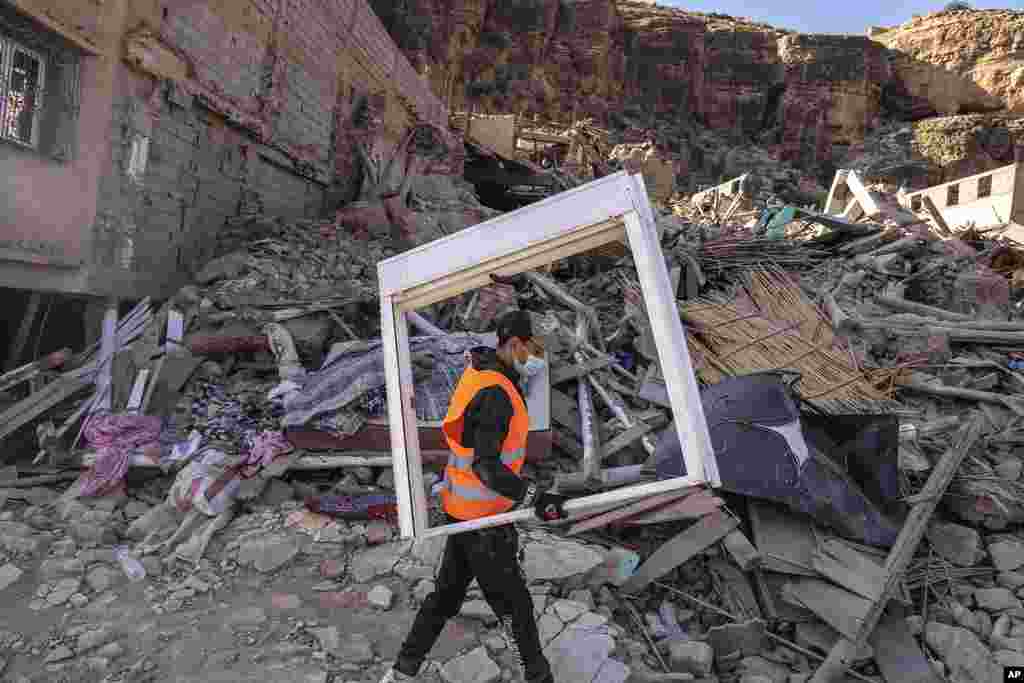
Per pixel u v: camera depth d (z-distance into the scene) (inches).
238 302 256.2
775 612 142.6
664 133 2178.9
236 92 317.1
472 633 127.3
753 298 290.5
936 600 153.4
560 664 117.9
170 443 191.6
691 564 154.9
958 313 325.7
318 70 412.2
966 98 2378.2
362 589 141.7
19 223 205.9
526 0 1989.4
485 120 885.2
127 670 115.1
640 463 192.9
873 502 166.2
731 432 162.2
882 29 2674.7
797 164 2260.1
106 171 235.5
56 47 215.3
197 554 150.9
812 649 137.6
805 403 206.1
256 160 350.6
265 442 183.8
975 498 170.9
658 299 85.4
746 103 2319.1
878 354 265.0
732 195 760.3
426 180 575.2
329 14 414.6
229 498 168.4
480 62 1948.8
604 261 361.7
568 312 280.4
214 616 131.6
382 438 185.6
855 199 495.5
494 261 97.9
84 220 229.1
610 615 136.9
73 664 117.2
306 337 234.7
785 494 153.5
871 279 356.8
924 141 2208.4
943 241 442.3
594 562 144.5
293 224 350.6
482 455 91.5
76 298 249.6
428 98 653.3
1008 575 156.3
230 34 306.8
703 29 2336.4
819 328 271.9
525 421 98.8
